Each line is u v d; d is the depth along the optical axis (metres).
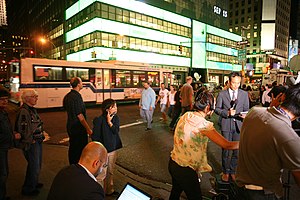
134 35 38.53
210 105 2.82
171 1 43.72
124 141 7.70
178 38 45.56
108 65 18.08
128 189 2.64
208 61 52.25
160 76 22.19
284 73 24.97
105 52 35.50
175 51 45.12
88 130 4.52
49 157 6.05
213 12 53.75
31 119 3.82
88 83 16.89
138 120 12.05
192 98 8.11
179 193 3.13
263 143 1.82
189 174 2.81
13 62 15.03
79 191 1.78
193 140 2.77
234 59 61.47
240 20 90.56
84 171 1.94
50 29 57.47
